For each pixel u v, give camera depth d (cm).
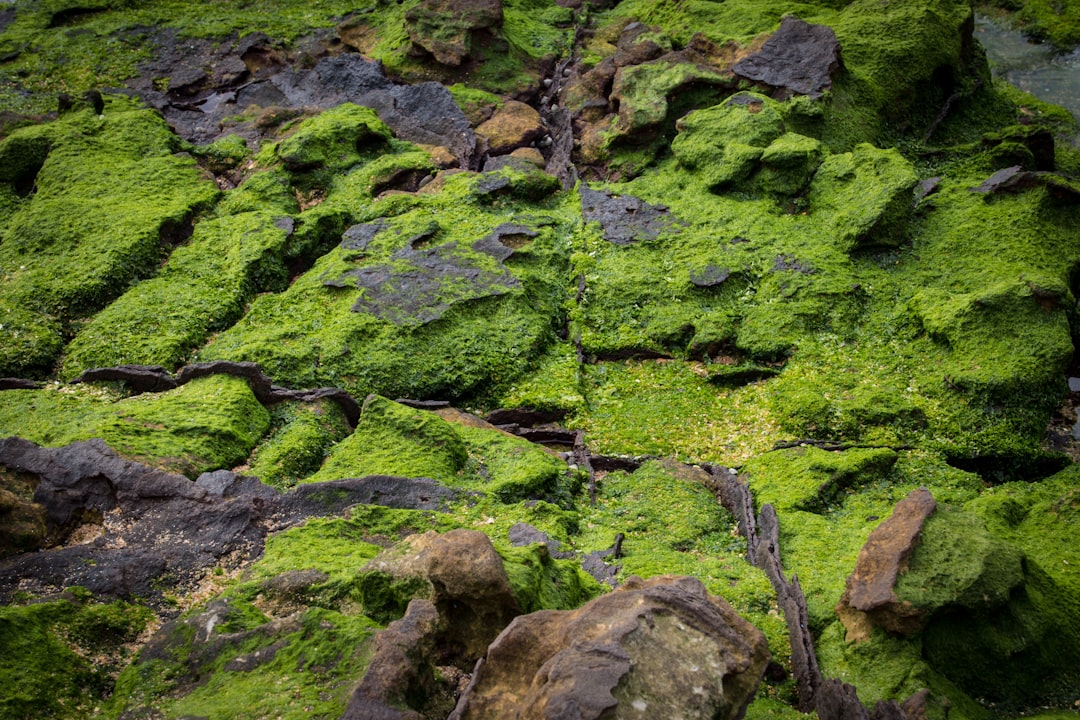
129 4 2369
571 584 835
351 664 694
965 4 1998
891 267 1429
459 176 1619
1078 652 823
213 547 864
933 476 1095
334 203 1584
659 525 1023
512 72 1970
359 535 890
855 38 1866
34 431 1054
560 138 1797
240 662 712
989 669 790
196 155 1709
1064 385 1245
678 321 1350
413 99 1845
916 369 1263
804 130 1662
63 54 2119
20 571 807
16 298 1338
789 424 1190
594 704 532
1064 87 2128
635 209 1542
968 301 1280
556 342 1348
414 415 1088
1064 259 1413
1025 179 1494
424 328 1288
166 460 973
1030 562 859
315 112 1825
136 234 1445
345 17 2277
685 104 1736
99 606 777
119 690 711
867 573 819
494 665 629
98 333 1286
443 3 1964
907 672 767
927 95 1903
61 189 1589
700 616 612
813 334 1323
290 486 1024
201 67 2064
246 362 1173
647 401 1262
